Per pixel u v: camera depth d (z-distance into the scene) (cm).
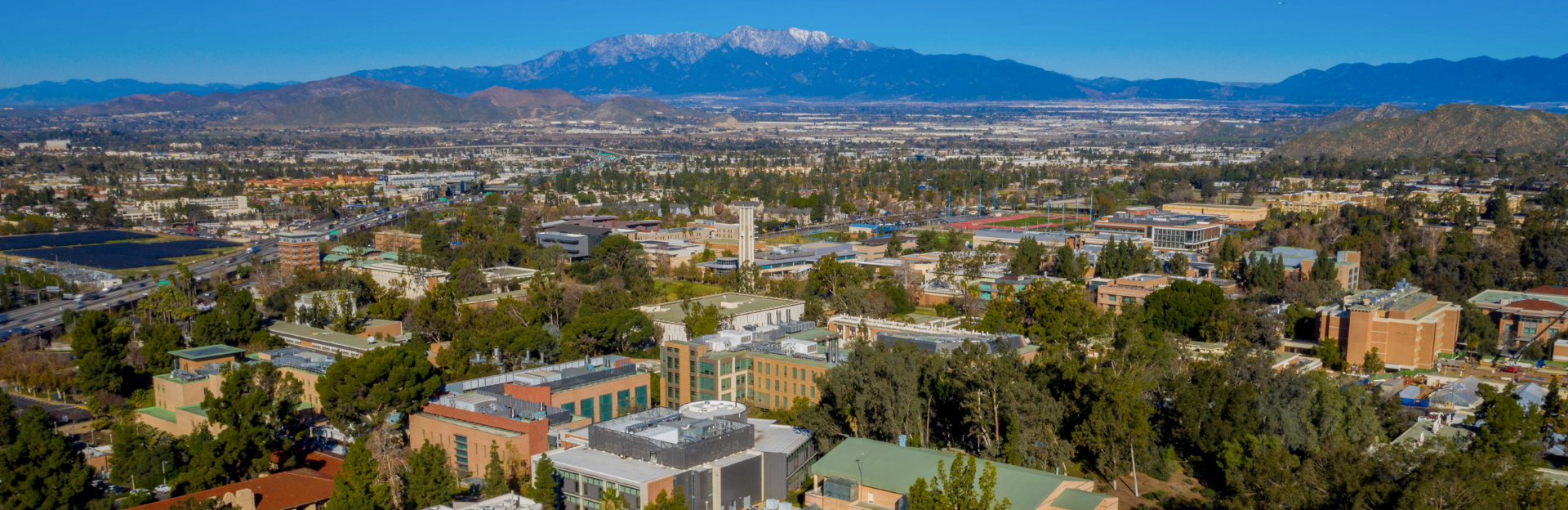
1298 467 19312
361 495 19462
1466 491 16300
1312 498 18212
